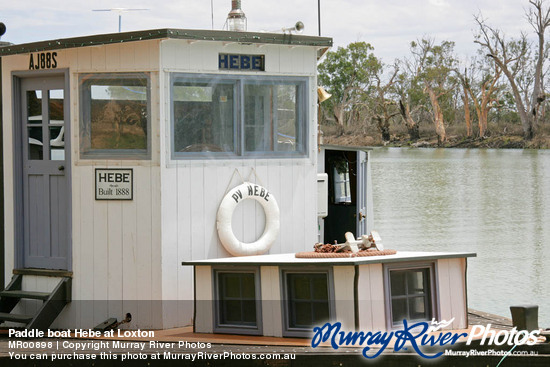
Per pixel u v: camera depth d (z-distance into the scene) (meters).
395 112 97.50
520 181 54.25
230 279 8.88
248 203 10.05
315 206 10.46
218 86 9.86
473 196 46.12
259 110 10.10
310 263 8.34
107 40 9.59
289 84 10.27
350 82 94.06
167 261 9.59
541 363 7.69
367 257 8.50
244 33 9.79
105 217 9.77
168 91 9.56
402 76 97.00
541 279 22.31
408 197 45.72
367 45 93.50
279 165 10.22
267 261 8.62
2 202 10.54
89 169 9.81
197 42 9.67
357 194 13.27
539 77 90.94
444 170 62.34
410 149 96.56
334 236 13.84
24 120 10.39
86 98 9.84
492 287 21.55
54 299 9.79
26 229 10.42
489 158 76.50
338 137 96.25
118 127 9.72
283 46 10.19
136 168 9.63
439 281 8.60
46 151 10.25
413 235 31.95
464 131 96.94
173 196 9.61
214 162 9.84
